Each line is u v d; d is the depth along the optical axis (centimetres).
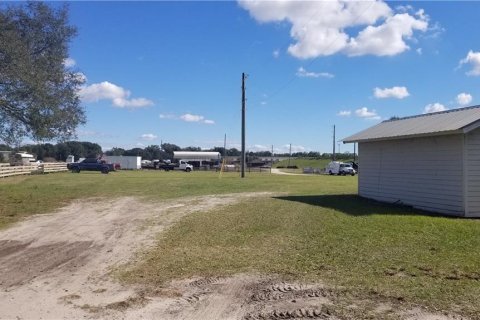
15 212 1745
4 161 6012
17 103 2002
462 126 1486
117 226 1417
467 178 1532
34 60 2059
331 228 1275
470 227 1241
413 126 1892
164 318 628
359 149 2258
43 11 2114
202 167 9650
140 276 841
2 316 644
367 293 698
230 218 1499
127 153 14462
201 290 749
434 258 909
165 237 1209
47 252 1069
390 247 1017
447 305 636
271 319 611
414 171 1805
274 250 1029
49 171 5712
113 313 650
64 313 653
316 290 723
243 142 4978
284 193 2473
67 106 2198
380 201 2019
